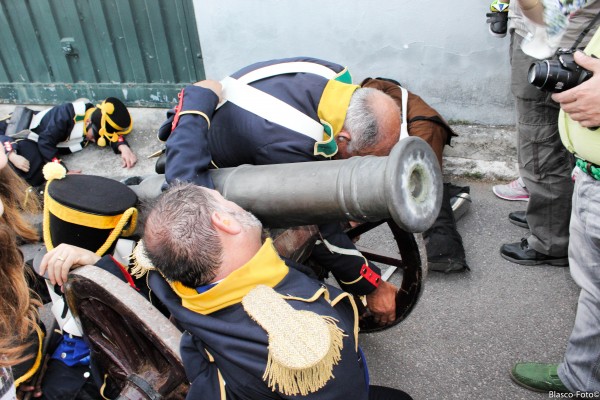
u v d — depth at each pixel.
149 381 1.21
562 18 1.70
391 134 1.46
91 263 1.39
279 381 0.93
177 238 1.00
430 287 2.42
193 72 3.63
